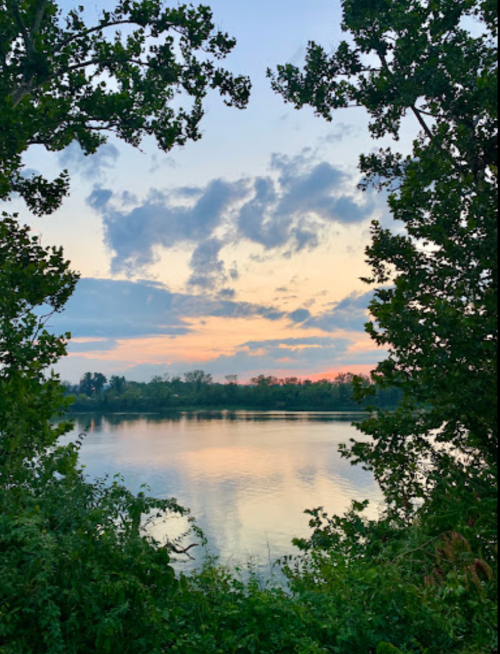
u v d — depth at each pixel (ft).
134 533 13.64
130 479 120.98
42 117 30.50
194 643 12.05
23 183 33.96
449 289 20.06
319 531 20.45
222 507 91.35
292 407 581.12
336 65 34.63
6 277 23.34
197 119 38.42
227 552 58.08
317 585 16.53
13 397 19.38
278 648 12.79
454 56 27.35
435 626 13.25
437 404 19.90
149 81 36.32
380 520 21.04
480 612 13.00
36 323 22.47
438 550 16.12
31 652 10.74
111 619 11.32
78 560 12.05
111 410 563.48
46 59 31.55
